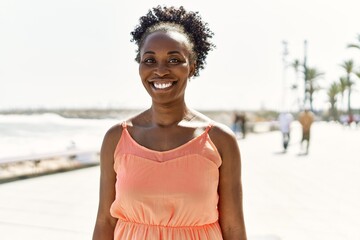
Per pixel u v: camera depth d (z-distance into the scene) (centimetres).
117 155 179
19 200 746
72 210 678
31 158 1047
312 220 622
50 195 795
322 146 1986
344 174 1070
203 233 173
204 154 170
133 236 174
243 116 2575
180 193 166
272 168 1182
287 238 536
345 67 6341
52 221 609
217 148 177
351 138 2645
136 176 170
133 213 173
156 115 180
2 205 705
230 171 179
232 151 178
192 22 195
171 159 169
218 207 184
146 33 188
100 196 191
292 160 1386
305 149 1806
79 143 1577
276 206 711
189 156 169
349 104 6375
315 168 1188
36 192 823
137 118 187
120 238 178
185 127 177
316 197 785
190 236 171
